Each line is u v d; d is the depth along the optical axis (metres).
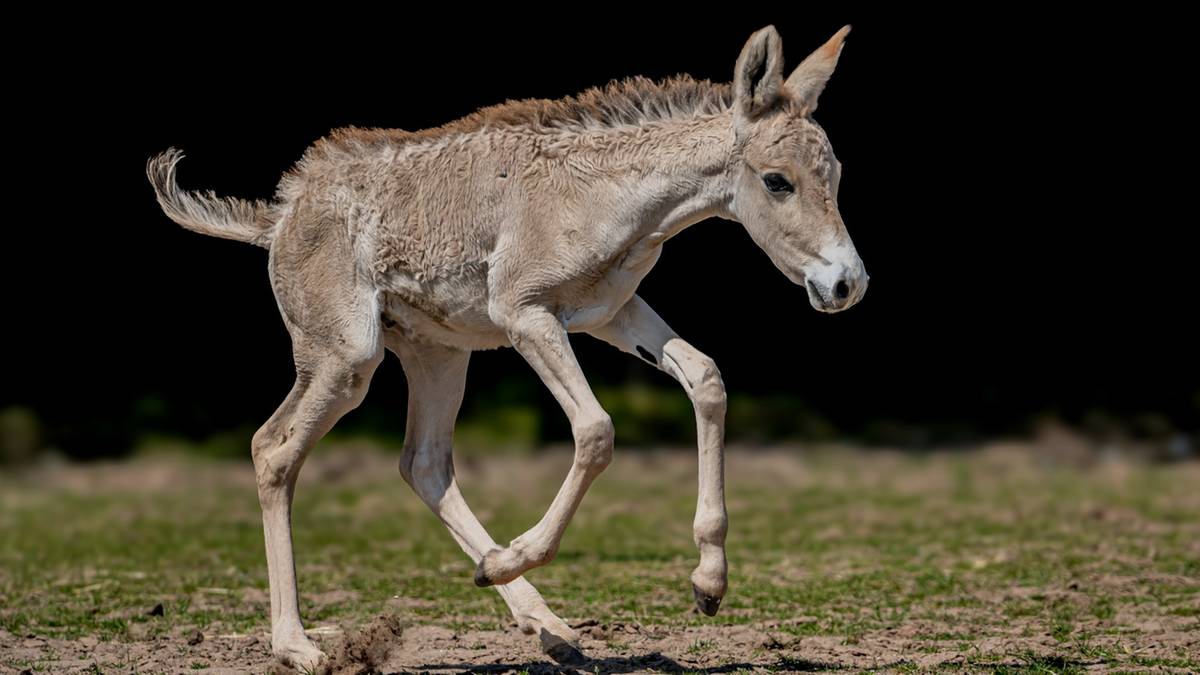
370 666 11.73
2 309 35.88
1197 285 39.19
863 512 23.83
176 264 36.66
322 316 12.66
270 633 14.12
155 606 15.19
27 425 33.38
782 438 35.41
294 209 12.88
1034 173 39.66
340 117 36.50
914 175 39.75
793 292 38.91
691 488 28.17
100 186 36.44
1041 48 38.81
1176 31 38.44
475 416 34.88
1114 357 38.62
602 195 11.95
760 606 15.45
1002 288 39.47
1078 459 32.25
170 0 35.72
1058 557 18.34
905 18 38.34
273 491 12.62
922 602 15.52
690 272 39.00
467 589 16.67
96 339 36.25
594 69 36.91
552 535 11.69
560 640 12.46
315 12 36.09
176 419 35.09
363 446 33.22
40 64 35.69
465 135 12.46
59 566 18.77
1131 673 11.77
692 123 11.95
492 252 12.18
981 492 26.58
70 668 12.41
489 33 36.53
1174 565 17.48
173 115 36.34
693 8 36.75
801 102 11.68
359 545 20.55
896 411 37.38
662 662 12.43
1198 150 39.19
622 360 37.38
